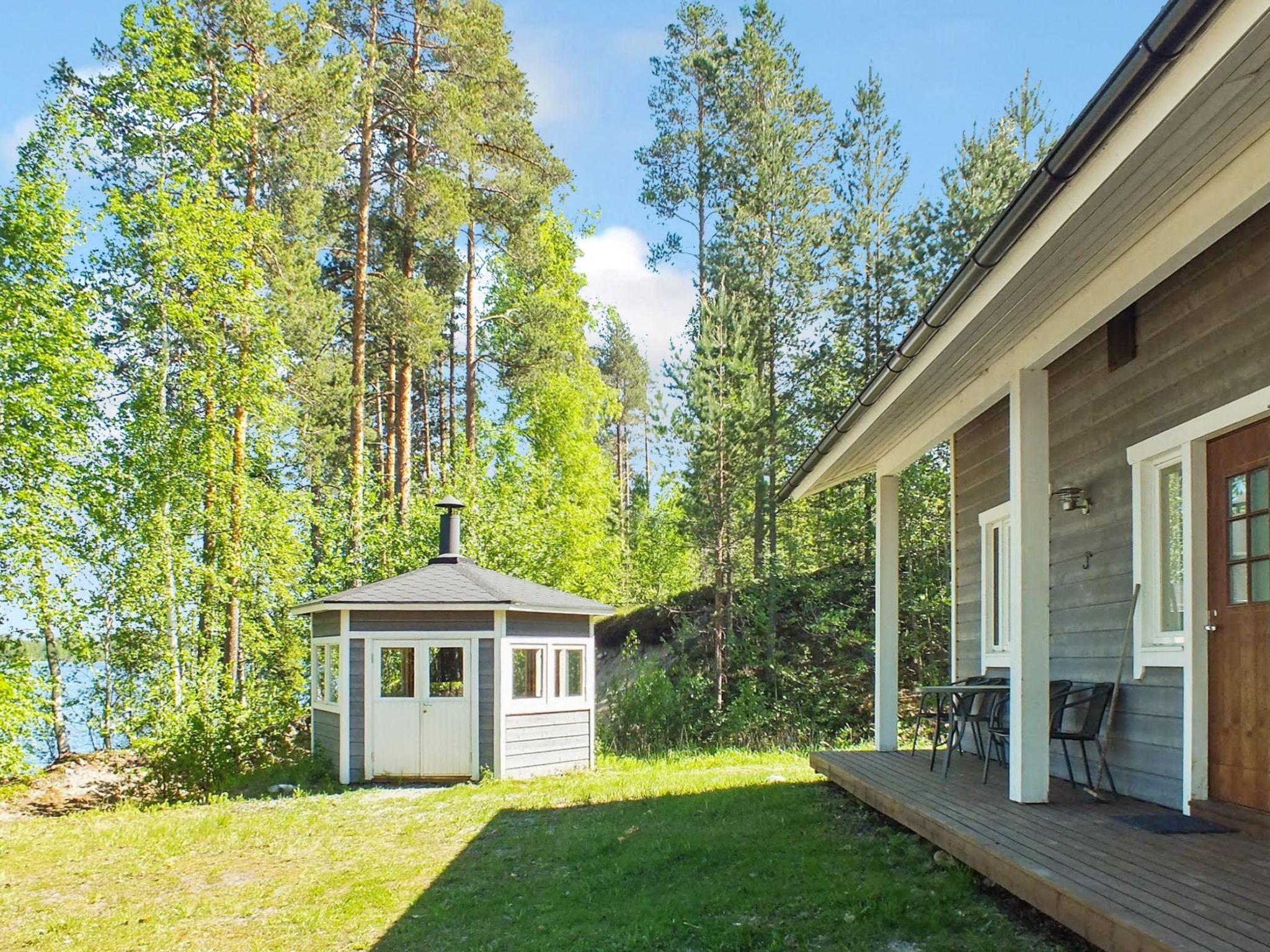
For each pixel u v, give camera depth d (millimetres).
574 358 27266
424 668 13195
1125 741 6129
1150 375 5949
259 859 7934
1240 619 5059
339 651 13477
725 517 21453
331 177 18703
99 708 16609
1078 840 4750
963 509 9867
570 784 11820
